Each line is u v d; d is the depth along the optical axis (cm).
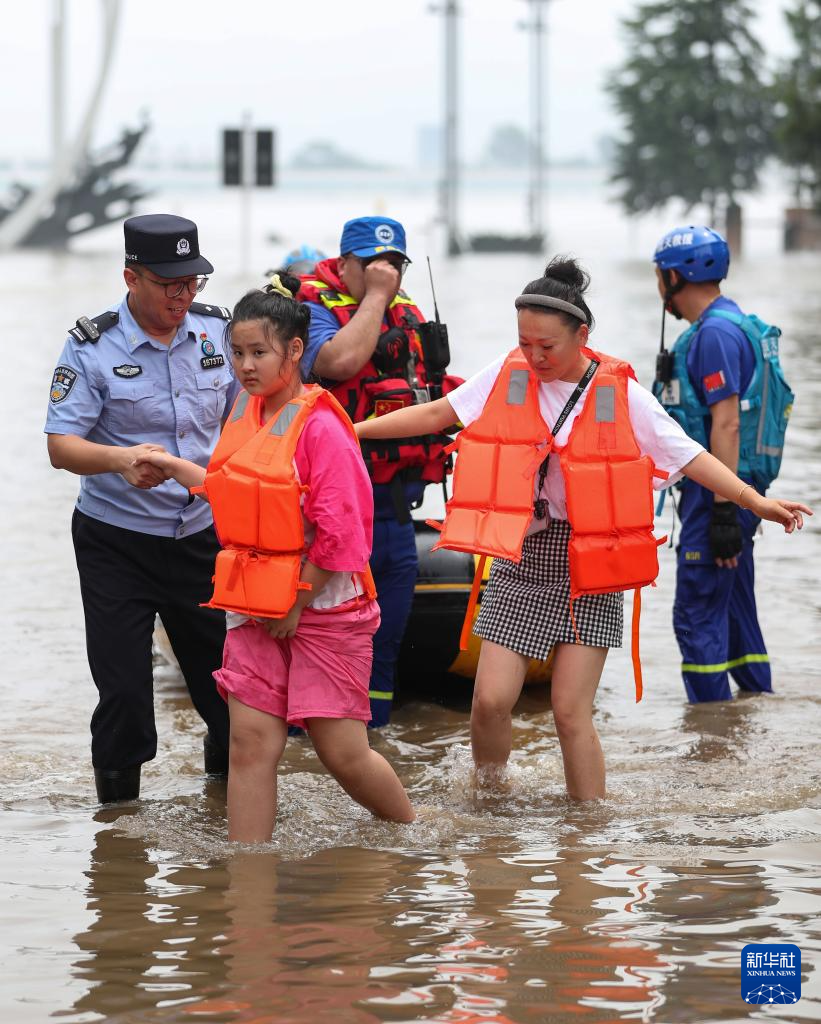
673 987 1378
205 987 1391
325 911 1586
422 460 2372
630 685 2678
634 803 2003
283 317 1781
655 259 2538
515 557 1956
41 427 5841
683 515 2536
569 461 1950
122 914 1585
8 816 1969
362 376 2361
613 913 1566
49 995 1377
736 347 2450
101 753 2028
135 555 2014
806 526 3944
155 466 1891
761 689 2611
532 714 2522
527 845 1823
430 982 1393
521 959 1445
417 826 1892
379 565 2392
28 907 1609
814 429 5525
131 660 2012
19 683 2648
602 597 1994
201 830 1905
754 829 1880
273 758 1838
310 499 1766
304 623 1792
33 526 4022
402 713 2559
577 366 1984
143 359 1998
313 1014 1329
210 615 2056
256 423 1817
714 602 2531
